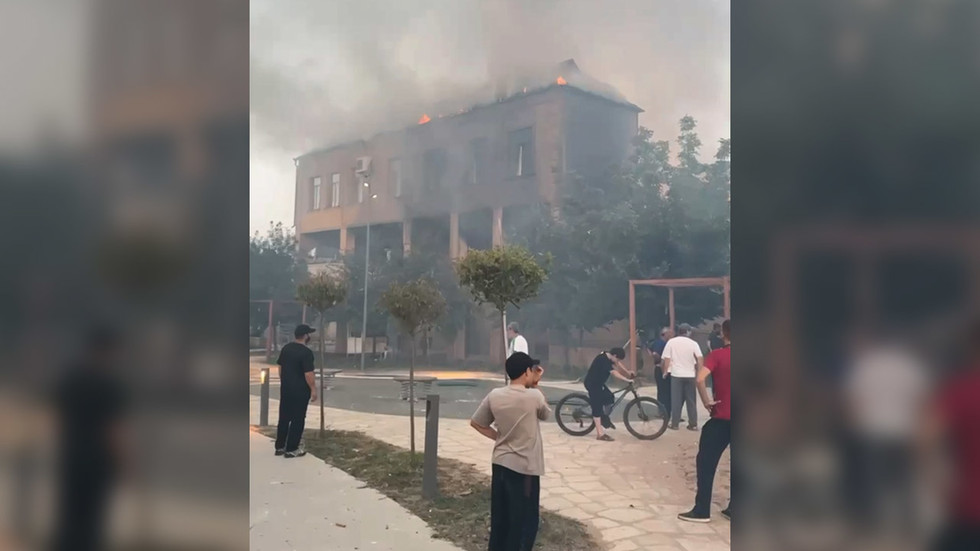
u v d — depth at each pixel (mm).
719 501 4328
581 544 3744
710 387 6074
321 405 6699
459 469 5340
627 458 5363
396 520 4117
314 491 4645
